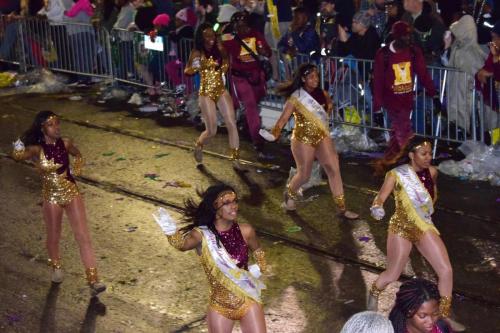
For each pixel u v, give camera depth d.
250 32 12.48
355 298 8.38
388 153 11.82
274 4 14.62
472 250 9.34
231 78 12.60
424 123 12.38
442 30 12.71
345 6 13.90
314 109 9.82
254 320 6.54
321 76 13.30
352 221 10.22
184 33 15.19
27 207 11.10
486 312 8.00
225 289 6.53
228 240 6.56
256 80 12.55
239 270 6.55
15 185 11.96
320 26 13.60
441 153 12.45
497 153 11.55
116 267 9.24
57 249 8.83
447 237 9.70
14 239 10.09
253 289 6.58
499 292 8.38
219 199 6.50
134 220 10.53
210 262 6.52
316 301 8.35
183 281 8.86
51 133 8.27
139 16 16.12
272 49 13.89
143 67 16.16
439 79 12.15
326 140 9.97
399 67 11.20
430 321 5.04
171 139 13.76
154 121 14.82
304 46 13.54
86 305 8.44
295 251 9.48
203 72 11.83
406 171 7.46
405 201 7.44
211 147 13.25
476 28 12.30
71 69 17.69
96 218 10.66
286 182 11.62
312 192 11.20
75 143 13.79
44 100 16.66
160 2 16.25
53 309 8.38
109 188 11.70
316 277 8.85
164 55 15.69
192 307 8.32
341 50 13.24
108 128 14.54
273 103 13.96
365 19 12.89
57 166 8.34
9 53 18.73
